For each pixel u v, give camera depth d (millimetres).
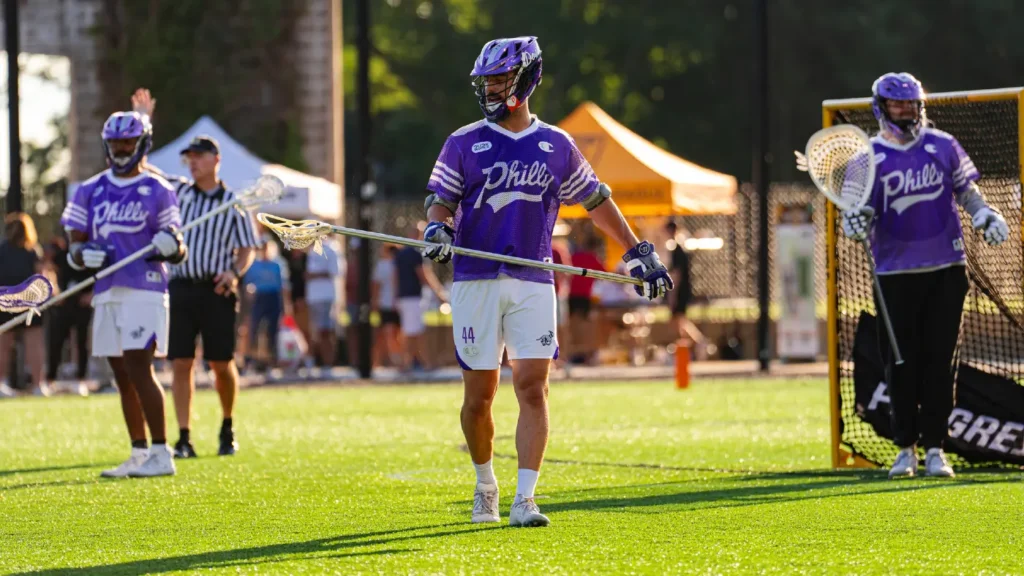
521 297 15570
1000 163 23156
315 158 64750
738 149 118562
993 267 23328
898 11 114688
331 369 51906
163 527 16531
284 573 13383
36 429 31188
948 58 116812
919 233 20703
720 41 118375
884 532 15367
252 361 50750
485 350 15719
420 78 128625
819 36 113312
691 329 57812
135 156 21781
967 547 14445
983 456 21719
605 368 53094
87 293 43844
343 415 34375
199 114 63250
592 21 120875
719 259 64188
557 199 15953
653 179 50000
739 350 59875
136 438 22250
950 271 20734
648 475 21266
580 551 14242
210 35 63562
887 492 18734
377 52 125125
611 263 57719
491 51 15570
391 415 34312
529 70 15617
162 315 21906
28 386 45156
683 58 119312
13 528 16672
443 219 15781
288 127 64250
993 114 23094
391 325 54812
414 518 16828
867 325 22250
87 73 63000
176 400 25172
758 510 17031
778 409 34219
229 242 24891
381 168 147625
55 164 93312
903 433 20984
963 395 21891
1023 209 22266
